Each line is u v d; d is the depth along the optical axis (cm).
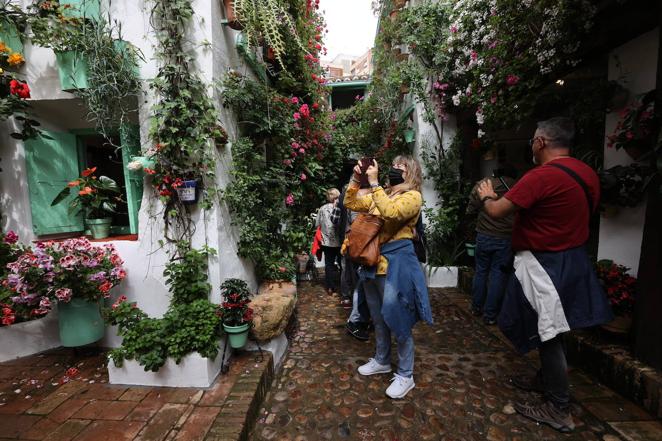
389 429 192
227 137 254
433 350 284
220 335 229
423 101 466
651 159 202
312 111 468
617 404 203
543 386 214
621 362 211
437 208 487
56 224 288
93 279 230
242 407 191
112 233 306
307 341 310
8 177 277
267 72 375
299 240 350
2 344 257
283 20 303
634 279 234
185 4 229
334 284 462
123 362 218
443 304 396
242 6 234
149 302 263
